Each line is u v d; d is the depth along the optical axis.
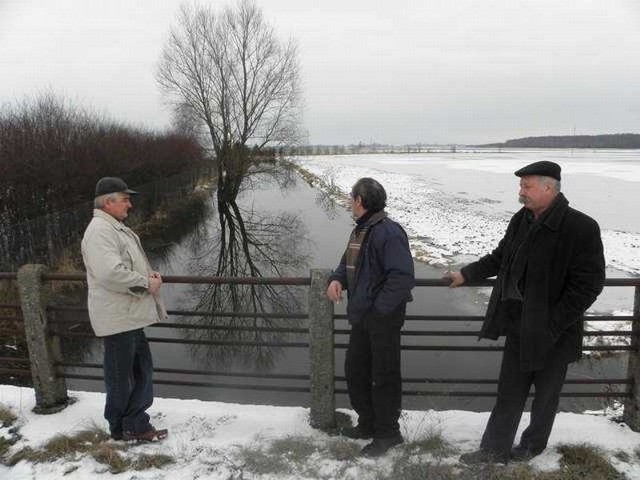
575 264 2.46
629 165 51.50
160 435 3.26
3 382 6.22
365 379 3.12
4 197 11.66
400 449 3.07
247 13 26.17
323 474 2.89
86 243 2.81
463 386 6.13
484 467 2.82
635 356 3.20
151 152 22.98
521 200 2.57
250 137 28.03
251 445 3.17
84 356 7.48
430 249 14.36
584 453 2.96
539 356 2.55
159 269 13.98
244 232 19.44
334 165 59.12
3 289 8.07
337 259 14.78
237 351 7.63
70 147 15.01
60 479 2.90
